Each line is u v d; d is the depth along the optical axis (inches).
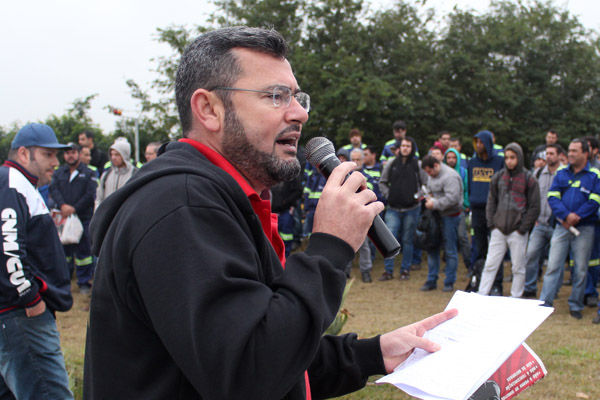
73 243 290.4
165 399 41.1
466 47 680.4
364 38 627.2
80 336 218.7
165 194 40.3
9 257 105.7
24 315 108.3
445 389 44.0
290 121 47.8
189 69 48.4
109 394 42.3
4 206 107.8
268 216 50.3
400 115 597.0
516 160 244.2
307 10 634.8
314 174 326.6
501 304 57.6
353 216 44.7
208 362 36.0
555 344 191.2
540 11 748.0
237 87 46.2
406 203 304.2
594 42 758.5
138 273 38.7
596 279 248.7
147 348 41.7
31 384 109.0
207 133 48.4
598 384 154.4
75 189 294.2
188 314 36.4
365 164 332.2
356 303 261.1
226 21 649.6
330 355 56.5
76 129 1210.6
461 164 358.0
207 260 37.7
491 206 255.6
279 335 37.6
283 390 37.8
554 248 236.4
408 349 54.6
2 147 1109.1
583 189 225.6
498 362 46.9
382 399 145.7
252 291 38.6
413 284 303.7
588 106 738.8
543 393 148.6
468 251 317.4
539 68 710.5
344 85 552.1
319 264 41.8
